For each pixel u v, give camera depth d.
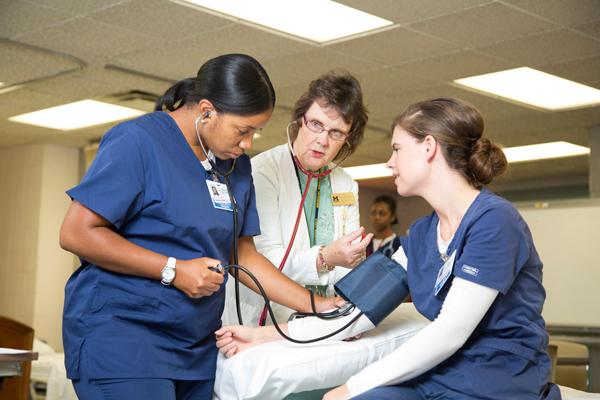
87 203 1.37
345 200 2.18
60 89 5.52
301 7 3.86
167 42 4.43
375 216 6.46
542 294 1.51
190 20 4.03
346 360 1.60
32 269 7.61
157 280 1.47
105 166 1.40
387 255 1.79
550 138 7.61
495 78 5.32
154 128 1.51
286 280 1.77
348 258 1.85
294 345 1.61
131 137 1.45
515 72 5.16
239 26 4.15
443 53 4.69
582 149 8.16
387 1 3.74
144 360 1.44
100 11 3.86
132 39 4.36
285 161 2.11
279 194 2.08
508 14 3.94
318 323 1.67
